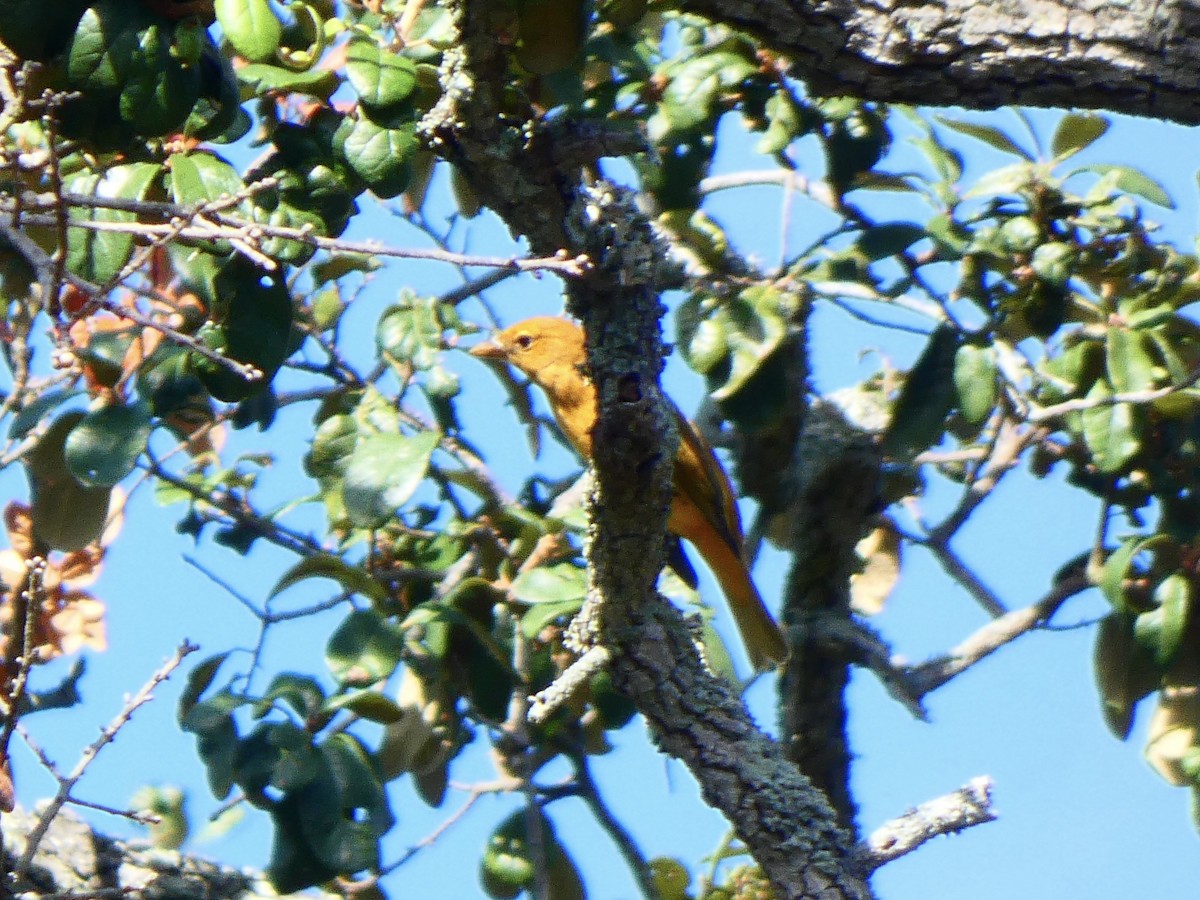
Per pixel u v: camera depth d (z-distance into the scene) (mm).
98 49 5703
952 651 10219
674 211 9203
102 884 8930
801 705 10508
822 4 7113
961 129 9945
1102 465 8852
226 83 6340
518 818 9070
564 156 6168
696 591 9031
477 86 6051
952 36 7129
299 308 9469
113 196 6305
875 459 10602
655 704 7734
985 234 9047
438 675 8594
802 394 10539
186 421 9461
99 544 9047
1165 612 9055
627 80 9156
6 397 8383
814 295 9367
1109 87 7230
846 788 10516
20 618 8750
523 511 9031
